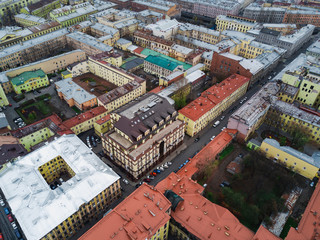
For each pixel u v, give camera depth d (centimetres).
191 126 16238
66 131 15100
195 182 11894
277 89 18150
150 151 13562
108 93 18038
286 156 13988
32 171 12150
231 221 10212
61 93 19512
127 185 13625
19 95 19800
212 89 18675
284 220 11450
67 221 10544
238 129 15862
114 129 14175
